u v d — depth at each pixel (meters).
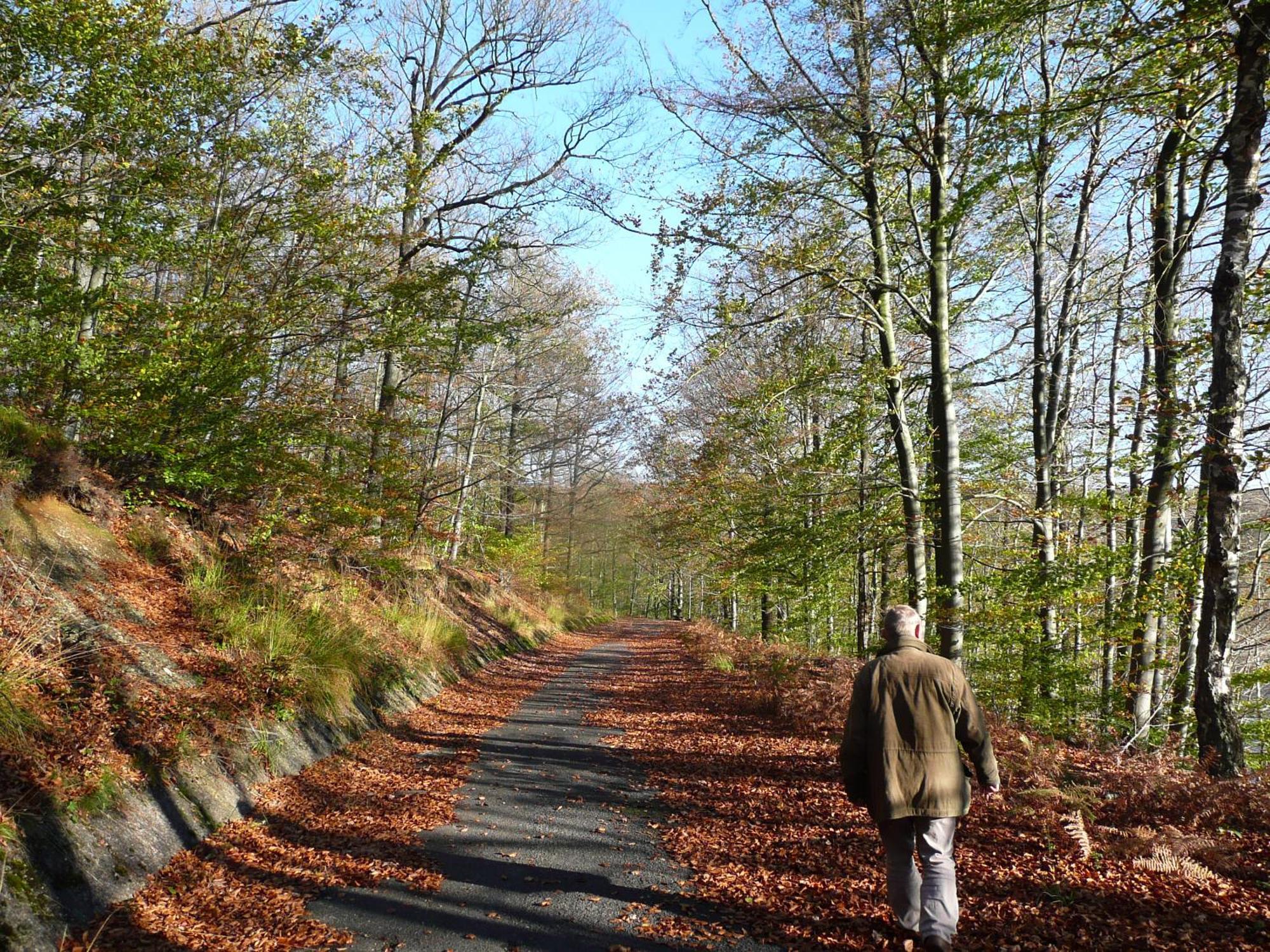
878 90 10.08
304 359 9.95
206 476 8.56
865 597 14.49
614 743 9.75
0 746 4.44
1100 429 12.88
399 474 11.34
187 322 8.79
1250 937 3.71
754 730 10.25
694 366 11.39
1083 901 4.22
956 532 9.81
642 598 73.81
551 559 32.16
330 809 6.33
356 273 10.44
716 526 17.77
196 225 9.98
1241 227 6.24
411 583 15.42
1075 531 13.69
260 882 4.81
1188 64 7.04
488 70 16.81
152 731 5.62
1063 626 11.78
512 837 5.92
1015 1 7.66
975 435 15.10
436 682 12.59
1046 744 7.39
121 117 8.20
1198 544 9.36
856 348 14.61
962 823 5.63
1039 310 12.38
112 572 7.82
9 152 8.09
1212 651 6.19
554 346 20.94
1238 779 5.57
